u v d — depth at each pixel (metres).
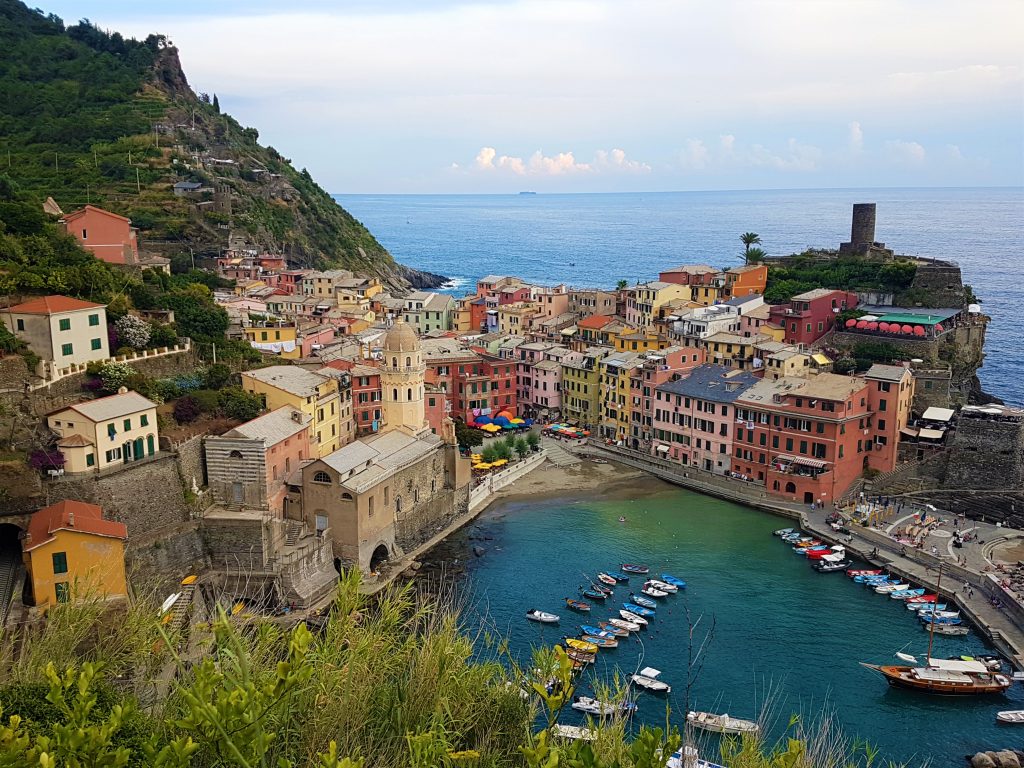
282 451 130.88
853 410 160.50
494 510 161.75
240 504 125.56
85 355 127.06
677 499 167.62
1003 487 156.12
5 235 149.12
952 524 149.12
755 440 169.25
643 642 110.75
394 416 156.50
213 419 133.88
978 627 115.12
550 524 154.25
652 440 191.62
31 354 120.31
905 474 163.88
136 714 33.69
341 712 31.83
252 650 35.50
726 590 126.62
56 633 40.75
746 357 196.62
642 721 91.75
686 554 140.12
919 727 93.94
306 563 122.00
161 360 138.75
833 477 158.75
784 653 108.88
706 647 109.81
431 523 148.88
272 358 169.12
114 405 114.62
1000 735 92.75
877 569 134.25
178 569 115.56
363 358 183.75
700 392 180.38
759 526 152.88
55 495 106.75
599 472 183.75
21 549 103.38
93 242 176.50
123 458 114.25
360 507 128.00
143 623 40.91
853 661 107.31
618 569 133.88
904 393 166.88
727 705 96.69
